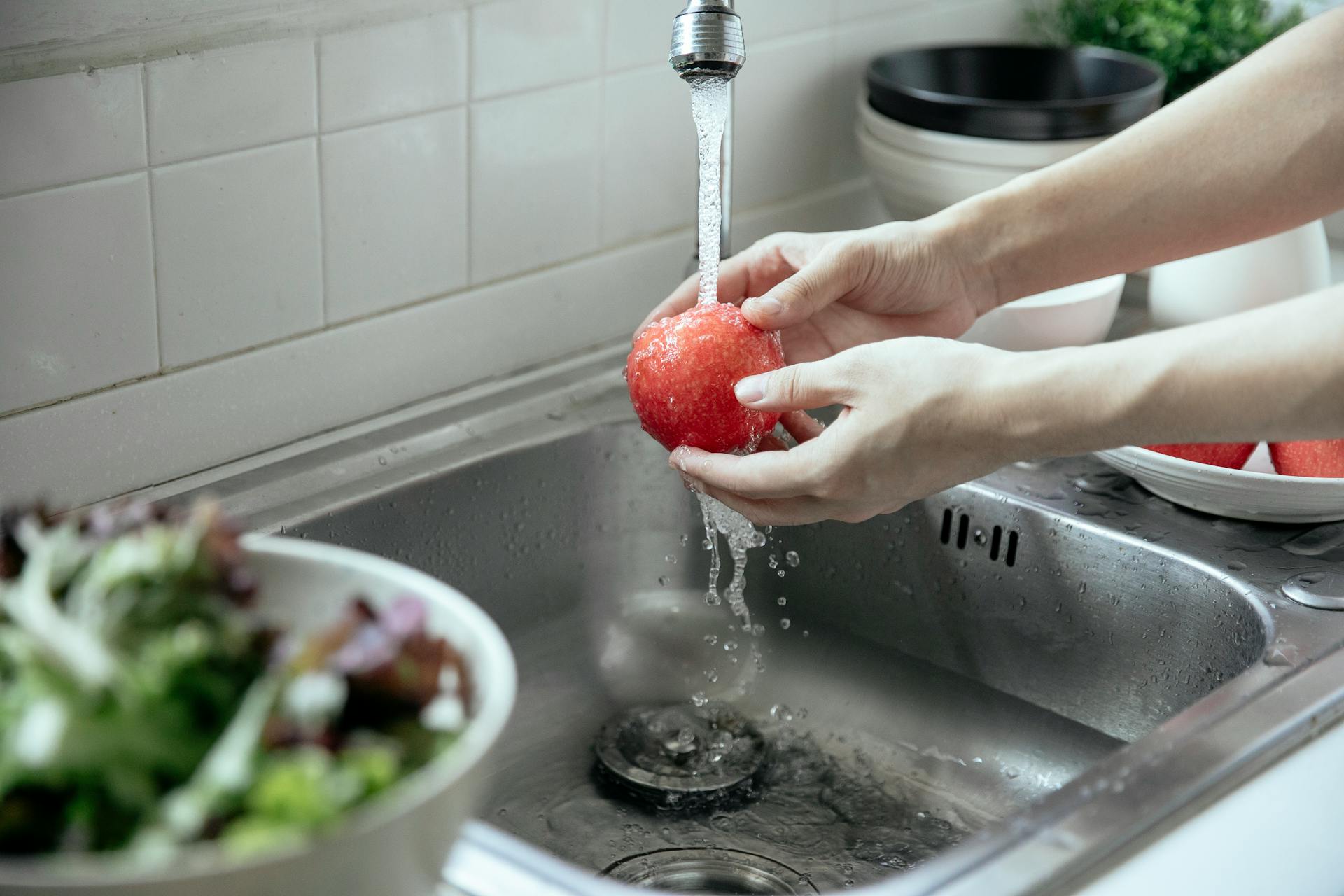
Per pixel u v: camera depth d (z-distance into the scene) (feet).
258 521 2.73
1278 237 3.59
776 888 2.61
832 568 3.33
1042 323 3.36
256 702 1.23
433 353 3.26
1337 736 2.11
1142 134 2.78
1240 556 2.75
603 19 3.34
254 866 1.12
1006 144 3.62
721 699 3.24
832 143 4.14
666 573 3.44
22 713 1.21
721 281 3.03
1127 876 1.75
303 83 2.81
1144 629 2.84
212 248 2.77
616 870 2.65
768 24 3.78
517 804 2.83
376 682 1.30
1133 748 1.99
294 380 3.00
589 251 3.54
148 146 2.61
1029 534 2.98
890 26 4.20
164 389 2.77
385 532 2.93
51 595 1.32
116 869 1.10
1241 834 1.86
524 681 3.16
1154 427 2.10
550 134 3.33
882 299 2.89
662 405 2.41
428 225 3.14
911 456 2.26
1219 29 4.41
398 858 1.25
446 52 3.04
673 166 3.67
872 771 2.99
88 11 2.45
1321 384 1.98
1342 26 2.66
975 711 3.08
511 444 3.13
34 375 2.58
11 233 2.47
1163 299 3.73
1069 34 4.63
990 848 1.75
